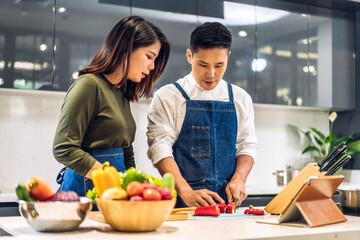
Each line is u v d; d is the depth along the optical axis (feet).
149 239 3.49
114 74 5.41
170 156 6.01
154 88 10.77
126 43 5.26
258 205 10.98
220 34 5.90
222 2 11.63
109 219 3.83
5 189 10.39
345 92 13.33
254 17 11.97
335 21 13.25
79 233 3.80
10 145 10.55
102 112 5.16
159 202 3.74
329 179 4.62
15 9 9.55
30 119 10.77
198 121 6.47
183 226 4.25
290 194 5.10
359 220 4.97
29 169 10.68
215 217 4.97
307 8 12.78
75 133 4.85
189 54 6.61
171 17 11.03
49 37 9.84
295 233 3.90
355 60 13.51
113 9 10.45
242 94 6.84
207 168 6.40
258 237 3.68
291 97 12.40
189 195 5.53
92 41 10.23
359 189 5.42
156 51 5.56
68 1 10.02
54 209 3.70
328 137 13.56
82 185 5.21
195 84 6.58
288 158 13.70
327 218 4.61
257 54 11.96
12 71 9.50
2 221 4.63
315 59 12.84
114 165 5.26
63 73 9.95
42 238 3.50
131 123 5.67
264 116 13.48
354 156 13.50
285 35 12.39
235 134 6.67
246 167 6.38
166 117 6.41
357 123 13.48
